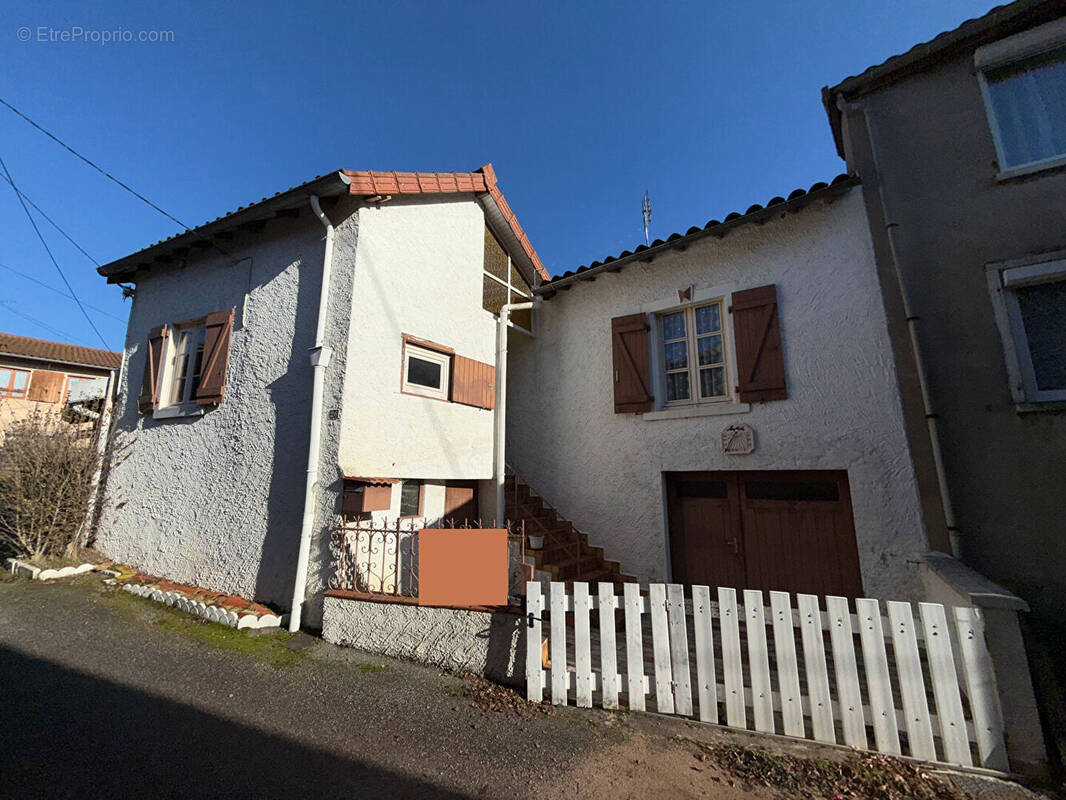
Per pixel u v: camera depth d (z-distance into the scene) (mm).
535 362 8258
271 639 4559
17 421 7148
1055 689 3344
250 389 5891
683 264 6730
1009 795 2570
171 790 2484
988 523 4301
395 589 4516
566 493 7422
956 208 4848
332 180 5184
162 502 6414
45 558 6609
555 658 3564
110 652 4180
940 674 2920
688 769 2795
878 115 5410
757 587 5766
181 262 7301
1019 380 4332
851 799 2547
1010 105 4832
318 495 5043
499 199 7500
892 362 5109
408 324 5996
